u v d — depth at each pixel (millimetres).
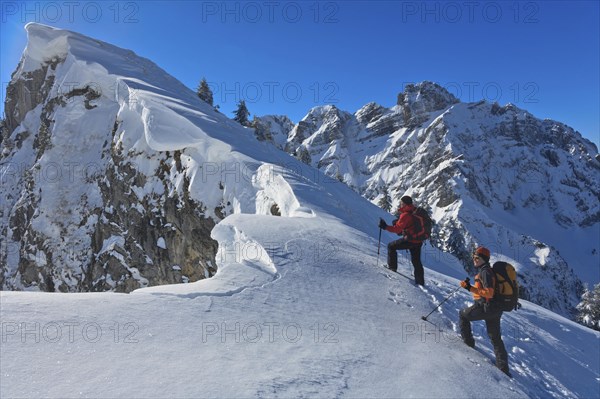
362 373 4348
